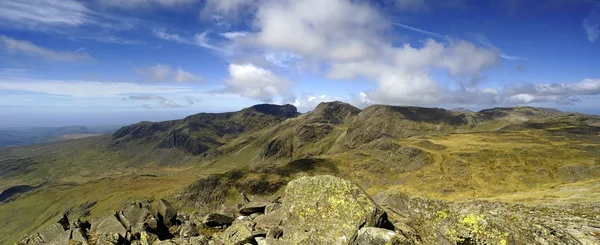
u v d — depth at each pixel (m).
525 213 30.34
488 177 133.50
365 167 185.25
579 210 30.95
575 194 61.38
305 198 18.98
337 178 18.88
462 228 14.16
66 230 25.92
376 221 16.03
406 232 16.12
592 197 52.69
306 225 17.83
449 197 120.50
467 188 126.19
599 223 23.88
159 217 29.66
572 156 140.12
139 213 28.62
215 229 28.48
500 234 13.35
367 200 16.95
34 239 25.33
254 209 33.50
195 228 28.22
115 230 26.00
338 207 17.27
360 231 15.40
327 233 16.59
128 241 24.66
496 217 14.28
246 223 26.03
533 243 12.91
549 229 13.69
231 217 30.14
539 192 80.62
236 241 19.55
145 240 23.86
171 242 21.98
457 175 142.75
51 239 25.27
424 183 142.38
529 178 126.06
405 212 24.42
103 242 23.52
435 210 15.86
